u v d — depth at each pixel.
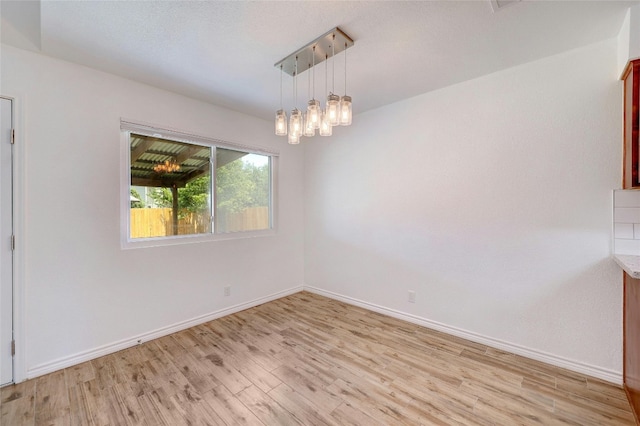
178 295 2.72
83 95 2.17
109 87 2.29
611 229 1.91
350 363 2.14
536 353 2.18
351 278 3.43
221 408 1.67
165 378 1.96
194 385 1.88
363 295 3.31
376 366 2.10
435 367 2.08
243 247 3.26
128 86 2.38
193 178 2.91
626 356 1.81
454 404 1.70
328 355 2.26
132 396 1.77
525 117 2.20
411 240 2.88
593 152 1.95
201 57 2.05
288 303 3.48
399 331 2.70
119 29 1.72
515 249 2.27
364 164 3.25
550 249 2.12
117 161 2.34
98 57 2.04
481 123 2.41
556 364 2.09
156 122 2.54
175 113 2.67
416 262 2.84
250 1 1.49
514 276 2.28
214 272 3.00
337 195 3.54
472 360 2.18
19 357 1.91
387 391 1.82
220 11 1.57
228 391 1.82
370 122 3.18
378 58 2.08
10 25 1.72
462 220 2.54
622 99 1.85
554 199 2.10
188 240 2.83
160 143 2.67
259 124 3.41
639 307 1.55
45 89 2.00
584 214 1.99
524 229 2.23
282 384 1.89
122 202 2.41
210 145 3.02
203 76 2.34
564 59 2.04
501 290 2.34
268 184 3.64
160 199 2.66
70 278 2.12
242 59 2.08
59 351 2.06
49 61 2.02
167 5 1.51
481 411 1.64
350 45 1.91
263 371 2.04
